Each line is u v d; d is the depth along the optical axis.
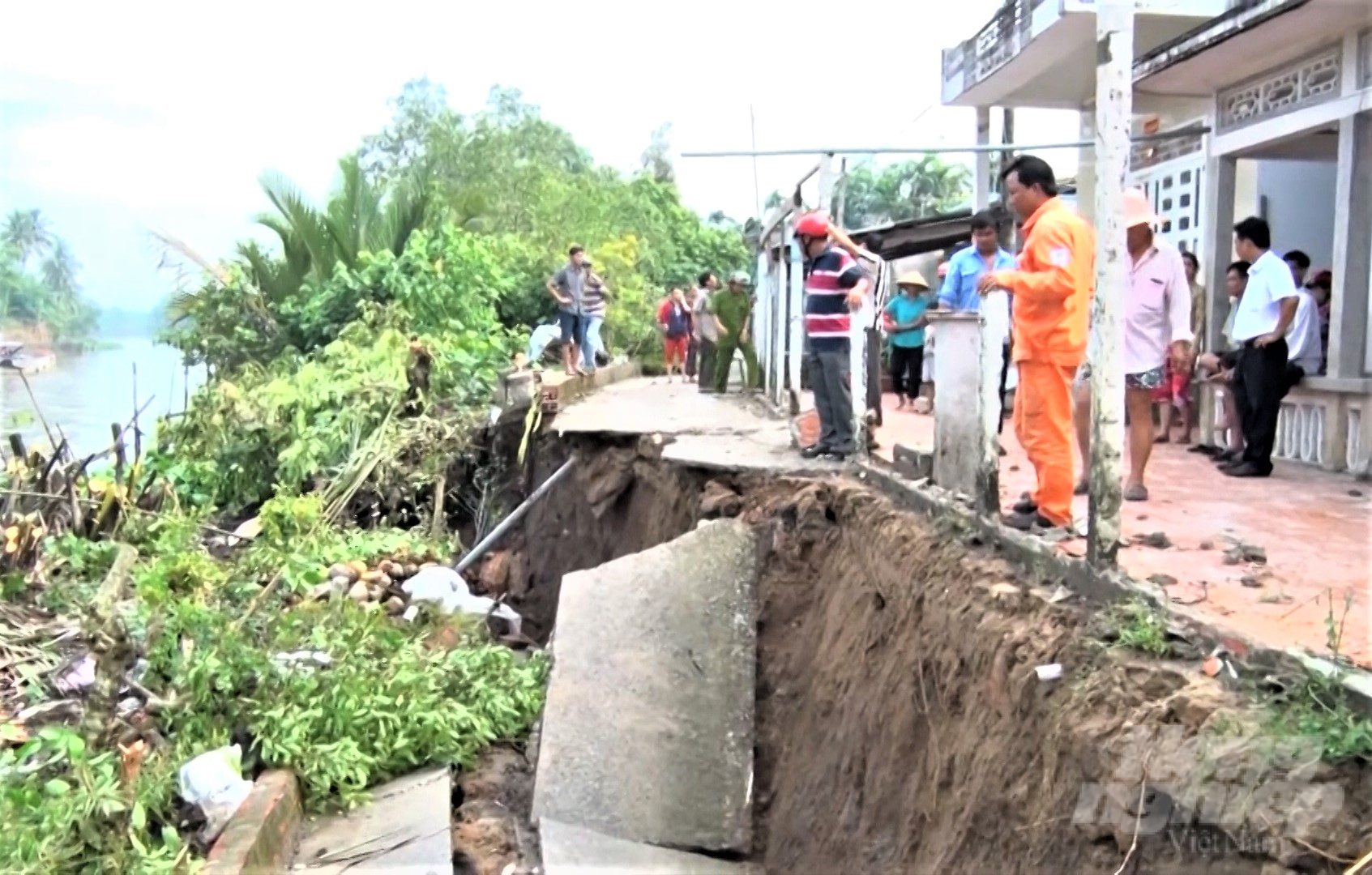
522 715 7.70
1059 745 4.04
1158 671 3.87
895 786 5.47
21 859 5.12
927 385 13.06
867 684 6.17
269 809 5.96
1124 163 4.53
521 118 39.16
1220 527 5.96
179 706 6.86
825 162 10.06
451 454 13.55
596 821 6.56
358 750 6.89
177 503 11.78
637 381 20.25
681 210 40.94
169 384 16.38
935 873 4.70
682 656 7.54
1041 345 5.42
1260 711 3.42
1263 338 7.36
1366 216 8.31
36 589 9.10
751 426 11.53
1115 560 4.59
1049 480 5.53
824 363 8.89
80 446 13.45
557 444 12.34
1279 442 8.70
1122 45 4.47
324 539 11.01
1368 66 8.23
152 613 7.44
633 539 10.64
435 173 30.91
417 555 11.41
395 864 5.98
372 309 18.00
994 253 9.07
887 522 6.62
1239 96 10.12
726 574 7.98
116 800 5.63
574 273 17.12
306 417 13.88
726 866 6.48
